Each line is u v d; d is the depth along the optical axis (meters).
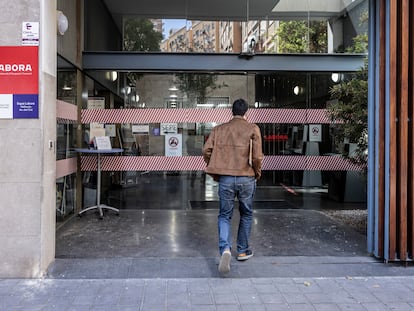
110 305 3.35
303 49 7.58
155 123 7.50
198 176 7.62
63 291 3.62
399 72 4.16
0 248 3.87
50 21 4.10
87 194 7.43
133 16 7.32
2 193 3.86
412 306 3.38
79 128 7.12
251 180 4.29
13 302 3.39
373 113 4.49
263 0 7.50
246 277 4.02
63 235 5.58
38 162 3.88
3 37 3.85
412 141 4.16
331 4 7.61
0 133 3.84
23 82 3.86
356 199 8.14
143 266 4.27
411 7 4.12
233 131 4.29
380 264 4.40
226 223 4.20
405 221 4.22
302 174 7.81
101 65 7.16
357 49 7.54
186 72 7.48
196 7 7.38
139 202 7.54
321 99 7.70
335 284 3.86
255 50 7.44
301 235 5.68
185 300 3.47
